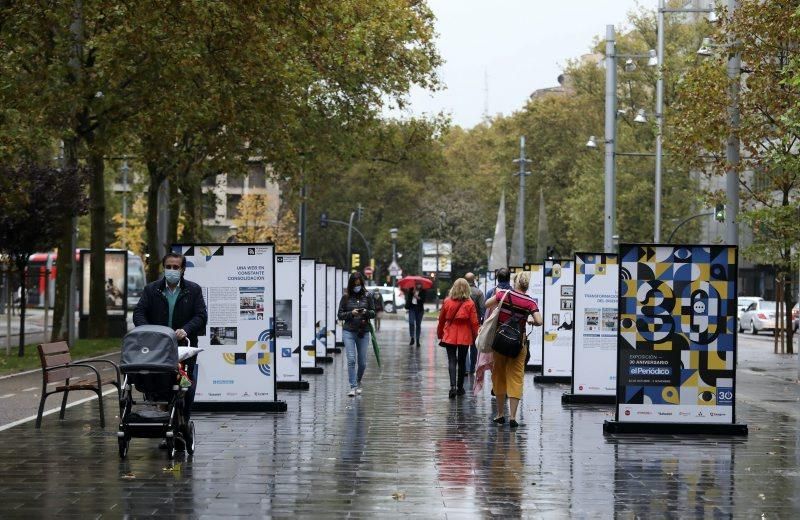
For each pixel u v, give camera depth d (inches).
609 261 868.0
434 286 4453.7
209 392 801.6
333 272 1486.2
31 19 1154.0
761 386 1097.4
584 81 3122.5
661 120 2036.2
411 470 544.1
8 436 655.8
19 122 1253.1
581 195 2994.6
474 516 437.1
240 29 1115.9
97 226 1839.3
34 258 3836.1
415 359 1462.8
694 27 2728.8
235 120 1400.1
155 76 1293.1
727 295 688.4
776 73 1131.3
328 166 2174.0
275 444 631.8
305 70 1533.0
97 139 1435.8
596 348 870.4
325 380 1102.4
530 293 1212.5
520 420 760.3
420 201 4665.4
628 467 561.3
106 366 1304.1
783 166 1133.7
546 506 459.2
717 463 577.3
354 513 440.1
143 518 428.1
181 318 584.1
